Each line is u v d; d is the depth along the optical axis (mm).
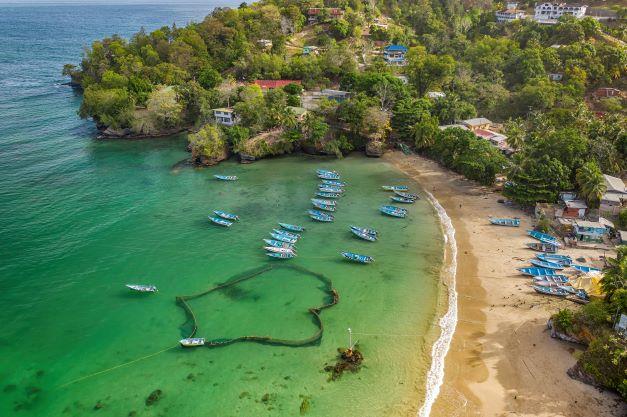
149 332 72312
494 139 139750
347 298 79938
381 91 158125
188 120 183500
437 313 75938
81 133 174625
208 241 98875
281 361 66062
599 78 169250
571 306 75938
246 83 193125
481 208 111688
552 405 58062
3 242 97125
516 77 181500
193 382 62688
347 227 104750
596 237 93688
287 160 147500
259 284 84188
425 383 62094
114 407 59000
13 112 197625
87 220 107500
